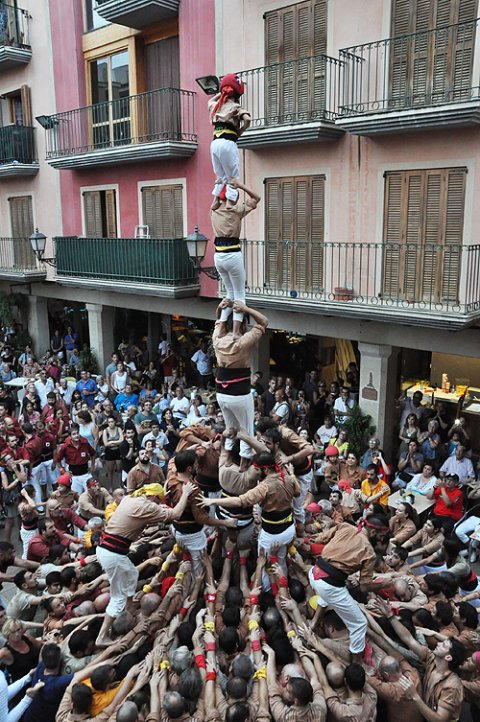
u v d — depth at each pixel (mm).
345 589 5527
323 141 11930
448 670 5324
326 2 11586
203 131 14211
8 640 6102
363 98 11422
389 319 11070
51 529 7969
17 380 16062
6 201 20547
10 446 10789
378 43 10492
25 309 21156
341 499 8922
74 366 18469
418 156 10852
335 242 12242
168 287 14508
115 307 18500
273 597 6254
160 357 18141
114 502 8086
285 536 6340
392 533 8477
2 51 17875
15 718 5273
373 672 5539
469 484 10164
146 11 14086
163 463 11344
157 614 6090
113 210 16922
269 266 13367
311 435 13172
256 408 13188
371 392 12523
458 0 10047
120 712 4758
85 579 6992
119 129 16469
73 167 16953
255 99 13047
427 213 10930
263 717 4867
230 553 6742
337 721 5055
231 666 5277
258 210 13375
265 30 12555
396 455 12938
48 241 19172
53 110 18047
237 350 6230
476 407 13234
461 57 10195
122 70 16094
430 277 11055
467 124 9883
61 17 16969
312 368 16156
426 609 6258
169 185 15234
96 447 12523
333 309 11797
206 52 13750
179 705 4762
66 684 5418
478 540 8609
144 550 7352
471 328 11039
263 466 6176
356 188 11758
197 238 12508
